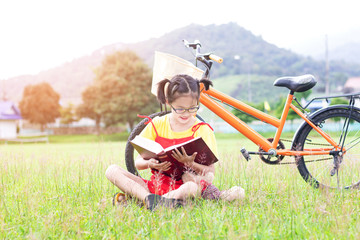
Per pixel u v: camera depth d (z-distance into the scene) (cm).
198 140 251
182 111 272
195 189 266
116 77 4828
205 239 201
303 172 347
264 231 205
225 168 386
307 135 345
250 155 351
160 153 254
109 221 236
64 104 8950
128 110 4816
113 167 286
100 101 4906
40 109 7775
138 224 227
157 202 257
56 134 6706
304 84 335
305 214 238
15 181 393
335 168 338
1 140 5206
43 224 230
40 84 7988
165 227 218
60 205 275
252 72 15712
